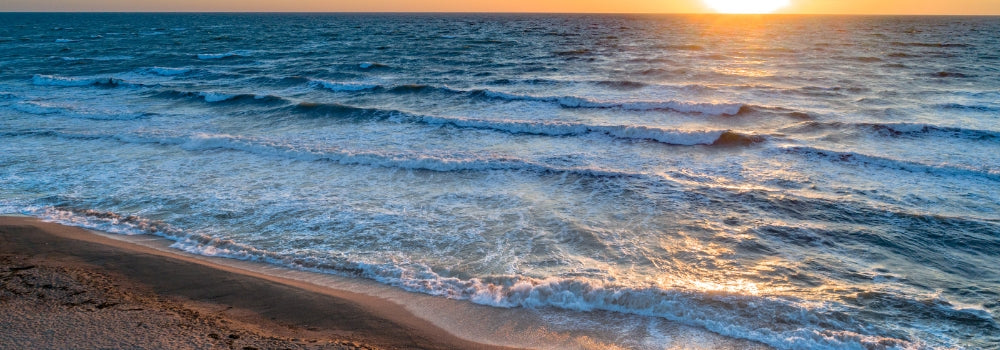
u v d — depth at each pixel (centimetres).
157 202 1027
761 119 1753
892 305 666
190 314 621
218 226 919
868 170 1223
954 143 1440
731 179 1173
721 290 687
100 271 731
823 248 842
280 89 2438
